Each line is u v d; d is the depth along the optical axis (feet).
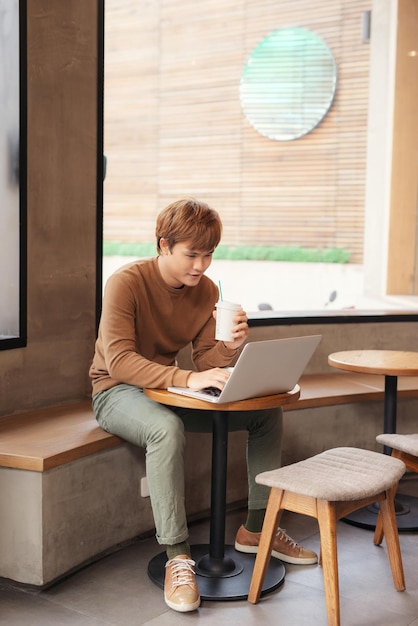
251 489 8.86
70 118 10.22
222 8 12.79
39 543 7.82
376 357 10.55
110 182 11.87
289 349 7.54
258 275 13.35
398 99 13.76
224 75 12.81
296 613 7.61
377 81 13.62
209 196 12.92
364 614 7.61
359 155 13.66
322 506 7.14
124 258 12.17
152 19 12.12
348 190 13.65
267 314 13.10
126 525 9.01
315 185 13.53
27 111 9.66
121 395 8.50
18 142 9.62
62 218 10.25
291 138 13.39
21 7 9.43
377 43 13.56
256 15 13.14
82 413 9.85
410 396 11.87
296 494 7.37
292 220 13.41
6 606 7.68
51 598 7.88
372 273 13.88
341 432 11.60
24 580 7.93
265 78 13.20
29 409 10.02
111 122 11.93
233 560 8.59
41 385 10.17
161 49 12.19
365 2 13.44
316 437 11.34
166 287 8.60
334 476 7.43
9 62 9.55
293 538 9.68
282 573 8.42
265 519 7.65
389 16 13.56
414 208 13.91
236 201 13.12
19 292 9.79
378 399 11.70
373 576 8.57
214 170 12.95
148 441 7.94
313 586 8.25
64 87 10.11
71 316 10.49
